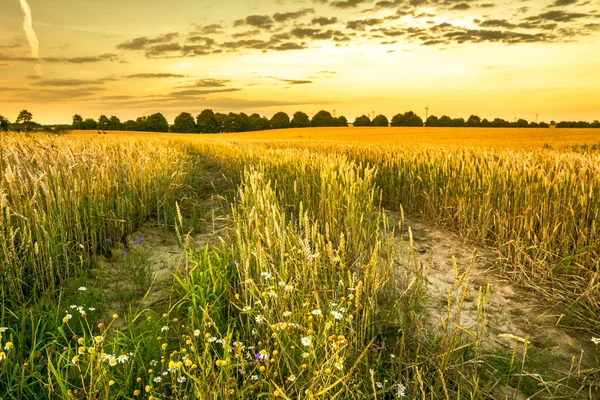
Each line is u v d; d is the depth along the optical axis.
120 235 5.03
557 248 4.34
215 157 16.67
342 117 116.38
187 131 105.19
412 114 109.44
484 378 2.50
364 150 12.01
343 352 2.20
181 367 1.84
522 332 3.08
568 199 4.87
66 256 3.73
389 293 3.36
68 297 3.33
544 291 3.76
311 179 6.52
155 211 6.48
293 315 2.51
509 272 4.22
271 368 2.10
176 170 8.38
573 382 2.51
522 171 5.90
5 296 3.13
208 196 8.78
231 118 110.12
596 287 3.46
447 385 2.40
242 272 3.22
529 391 2.41
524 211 4.83
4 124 33.47
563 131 55.75
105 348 2.40
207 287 3.22
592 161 6.34
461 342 2.76
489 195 5.38
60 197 4.17
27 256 3.52
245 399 2.01
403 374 2.46
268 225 3.63
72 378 2.20
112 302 3.35
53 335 2.49
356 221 4.48
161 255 4.68
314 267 3.02
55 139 10.92
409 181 7.43
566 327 3.17
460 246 5.19
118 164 6.58
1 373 2.05
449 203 6.41
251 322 2.79
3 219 3.38
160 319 2.81
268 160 8.82
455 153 9.26
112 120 106.69
